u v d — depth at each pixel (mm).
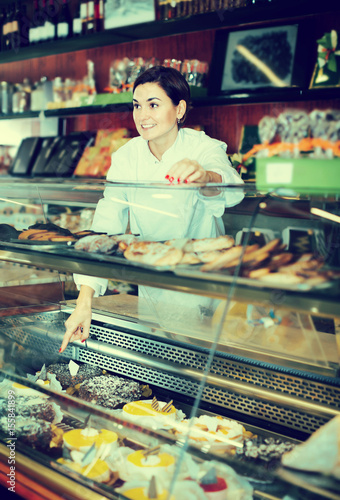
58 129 4027
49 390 1305
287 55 2609
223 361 1276
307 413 1129
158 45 3371
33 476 1194
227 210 1338
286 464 965
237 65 2771
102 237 1259
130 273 1138
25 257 1362
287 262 990
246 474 998
